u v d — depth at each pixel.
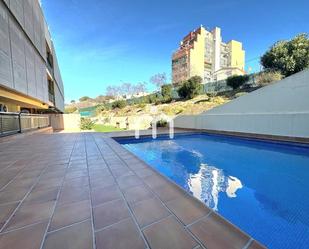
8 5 6.97
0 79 6.35
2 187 2.28
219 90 19.33
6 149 4.93
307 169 4.96
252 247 1.24
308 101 6.86
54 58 18.64
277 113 7.47
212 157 6.36
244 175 4.58
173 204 1.85
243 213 2.75
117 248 1.21
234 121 9.40
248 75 16.70
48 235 1.35
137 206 1.80
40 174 2.81
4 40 6.72
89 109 42.44
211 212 1.69
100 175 2.78
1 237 1.32
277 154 6.48
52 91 17.83
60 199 1.95
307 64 12.65
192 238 1.33
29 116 8.89
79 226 1.46
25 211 1.69
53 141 6.53
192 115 12.24
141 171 3.00
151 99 26.28
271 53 14.55
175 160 6.07
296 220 2.58
